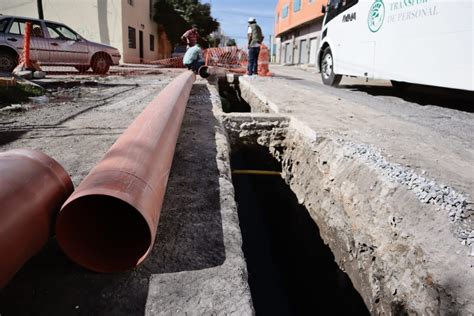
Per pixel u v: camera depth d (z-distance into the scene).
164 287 1.77
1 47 10.07
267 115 5.80
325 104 6.86
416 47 6.96
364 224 3.21
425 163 3.49
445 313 2.08
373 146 4.02
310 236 4.52
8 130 4.54
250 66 12.34
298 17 30.25
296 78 14.12
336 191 3.88
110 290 1.74
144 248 1.77
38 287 1.75
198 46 11.72
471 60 5.84
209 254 2.03
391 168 3.28
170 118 3.16
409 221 2.68
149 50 26.33
